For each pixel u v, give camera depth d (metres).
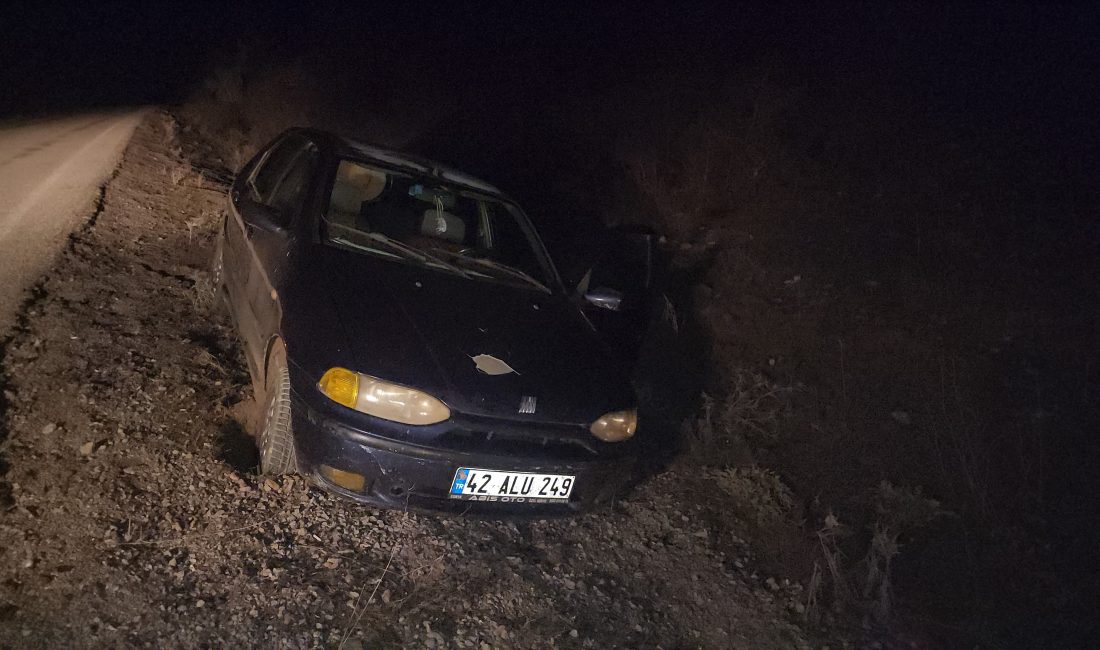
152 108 12.21
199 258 6.38
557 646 3.33
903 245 7.20
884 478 4.89
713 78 10.21
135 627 2.88
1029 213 7.45
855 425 5.34
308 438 3.54
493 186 5.43
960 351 5.84
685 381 5.92
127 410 4.06
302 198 4.57
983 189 7.92
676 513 4.47
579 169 9.91
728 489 4.77
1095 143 8.53
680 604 3.79
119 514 3.38
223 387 4.50
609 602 3.68
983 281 6.55
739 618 3.77
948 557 4.32
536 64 13.66
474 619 3.35
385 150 5.25
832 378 5.79
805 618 3.83
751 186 8.41
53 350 4.43
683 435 5.23
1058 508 4.62
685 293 6.94
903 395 5.55
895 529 4.44
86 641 2.77
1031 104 9.39
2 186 7.11
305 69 13.22
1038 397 5.35
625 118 10.19
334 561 3.44
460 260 4.69
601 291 4.84
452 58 14.80
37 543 3.13
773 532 4.41
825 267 7.07
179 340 4.89
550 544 3.99
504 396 3.67
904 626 3.86
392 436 3.48
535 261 5.02
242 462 3.95
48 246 5.83
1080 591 4.12
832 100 9.55
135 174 8.38
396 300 4.03
